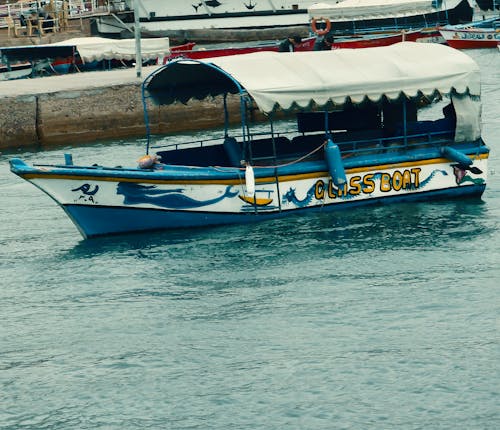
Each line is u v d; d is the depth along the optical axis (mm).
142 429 19422
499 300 24625
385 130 34156
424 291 25578
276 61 31562
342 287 26219
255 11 98938
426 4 83625
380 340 22656
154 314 25031
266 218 31922
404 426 19031
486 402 19672
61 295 26719
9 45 90188
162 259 29109
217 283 27031
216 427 19344
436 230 30828
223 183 31125
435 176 33531
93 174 29812
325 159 31938
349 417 19438
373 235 30500
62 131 56969
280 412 19750
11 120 55750
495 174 38750
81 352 22906
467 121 33375
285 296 25781
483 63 79875
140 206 30641
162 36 93625
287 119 59094
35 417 20078
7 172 46000
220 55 75688
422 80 32219
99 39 77750
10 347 23359
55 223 34531
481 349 21828
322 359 21828
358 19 83625
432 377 20734
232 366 21766
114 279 27750
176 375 21500
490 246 29062
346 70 31750
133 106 58344
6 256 30469
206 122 59625
